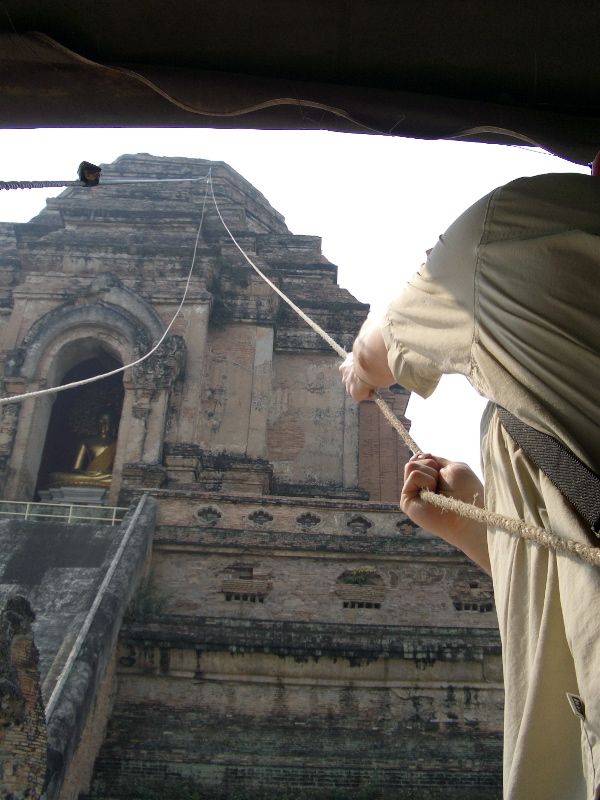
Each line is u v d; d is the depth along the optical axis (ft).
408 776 59.62
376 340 9.25
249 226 146.00
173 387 110.32
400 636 65.87
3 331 116.98
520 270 6.68
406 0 11.07
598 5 11.00
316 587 73.51
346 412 119.03
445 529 9.04
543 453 6.28
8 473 100.17
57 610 64.54
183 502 80.69
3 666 42.60
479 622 71.20
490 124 12.71
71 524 78.54
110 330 111.55
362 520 79.15
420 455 9.75
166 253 119.96
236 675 63.98
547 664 6.08
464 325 7.12
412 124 12.80
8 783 40.93
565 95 12.44
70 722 49.90
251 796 58.13
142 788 57.77
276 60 12.05
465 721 62.90
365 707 63.41
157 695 62.90
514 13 11.14
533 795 5.84
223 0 11.13
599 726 5.31
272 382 120.78
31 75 12.23
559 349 6.37
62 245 119.24
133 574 69.62
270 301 122.72
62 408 120.98
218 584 73.61
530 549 6.62
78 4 11.21
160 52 11.84
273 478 113.29
